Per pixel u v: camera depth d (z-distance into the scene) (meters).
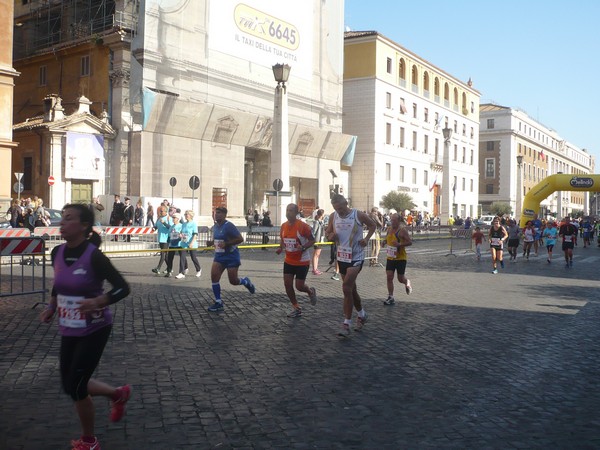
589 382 5.99
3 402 5.05
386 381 5.87
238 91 37.88
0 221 22.91
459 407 5.12
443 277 16.05
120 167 32.28
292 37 42.16
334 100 46.75
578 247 35.97
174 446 4.13
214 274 9.75
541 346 7.62
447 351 7.22
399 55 55.12
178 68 33.78
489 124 88.69
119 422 4.59
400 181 55.91
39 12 38.22
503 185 86.81
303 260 9.20
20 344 7.23
